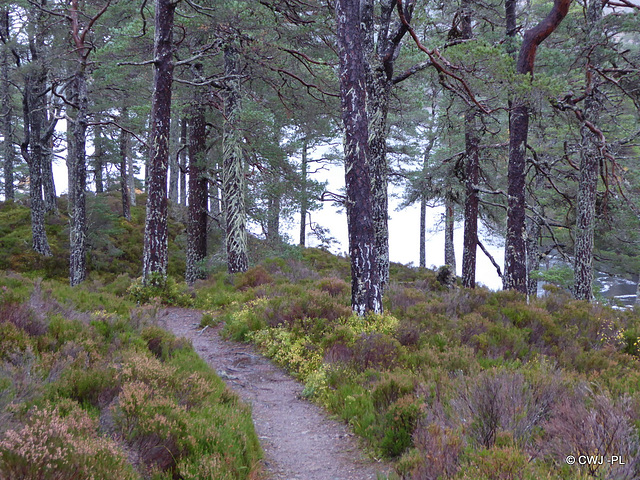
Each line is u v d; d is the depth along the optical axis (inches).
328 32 607.5
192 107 679.1
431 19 544.1
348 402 232.1
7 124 1178.0
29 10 765.3
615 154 624.7
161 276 516.7
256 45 565.3
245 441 177.6
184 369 244.4
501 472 132.5
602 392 178.9
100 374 186.9
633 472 130.3
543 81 420.5
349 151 369.4
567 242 886.4
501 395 175.9
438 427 164.4
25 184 1610.5
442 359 263.4
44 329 231.6
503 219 919.0
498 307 410.6
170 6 499.2
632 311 476.7
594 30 519.5
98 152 1178.0
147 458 151.3
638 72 524.4
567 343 323.6
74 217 751.1
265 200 740.7
